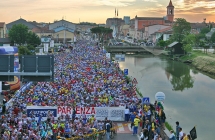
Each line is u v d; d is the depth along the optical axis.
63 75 68.75
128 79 73.44
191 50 147.25
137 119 35.81
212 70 109.69
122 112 40.66
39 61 31.73
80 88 54.41
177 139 31.80
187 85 85.06
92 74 72.56
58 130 32.25
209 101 66.25
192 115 55.16
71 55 115.19
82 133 32.75
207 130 47.31
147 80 90.44
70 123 34.25
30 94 48.41
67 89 52.88
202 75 105.38
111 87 57.31
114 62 105.31
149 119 37.16
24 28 139.38
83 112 39.94
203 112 57.28
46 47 108.19
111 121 37.22
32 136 30.12
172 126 44.28
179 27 171.25
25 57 31.59
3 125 31.97
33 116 37.72
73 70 77.31
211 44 181.62
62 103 42.41
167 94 72.31
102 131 33.97
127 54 174.50
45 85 55.84
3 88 51.84
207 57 127.56
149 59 150.00
